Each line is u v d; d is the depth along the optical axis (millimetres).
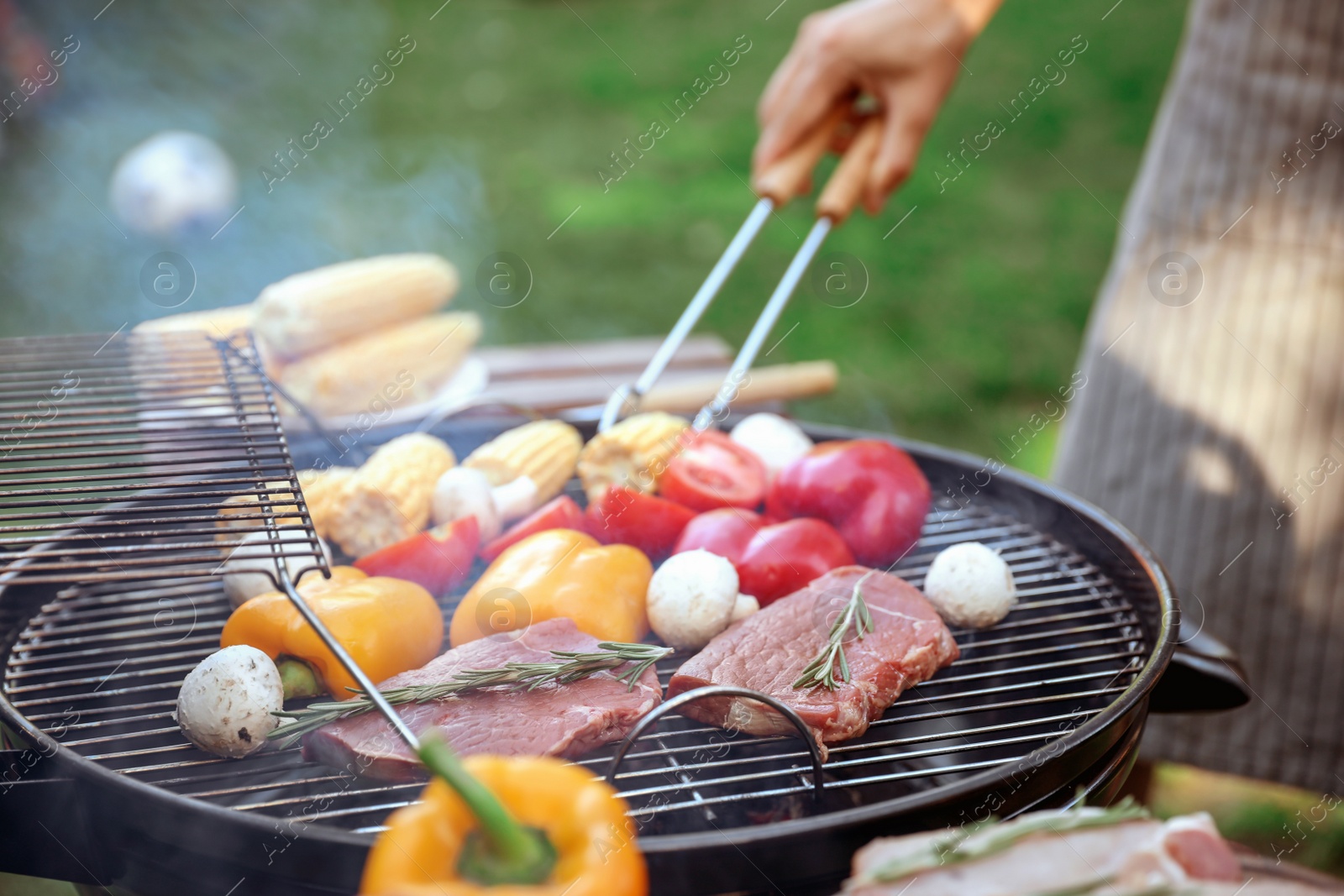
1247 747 1988
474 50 7156
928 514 1682
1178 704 1350
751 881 920
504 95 6355
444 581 1408
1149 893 896
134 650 1332
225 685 1099
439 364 2314
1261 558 1928
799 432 1760
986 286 4242
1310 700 1947
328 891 928
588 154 5551
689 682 1159
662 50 7082
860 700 1144
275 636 1181
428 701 1113
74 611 1429
